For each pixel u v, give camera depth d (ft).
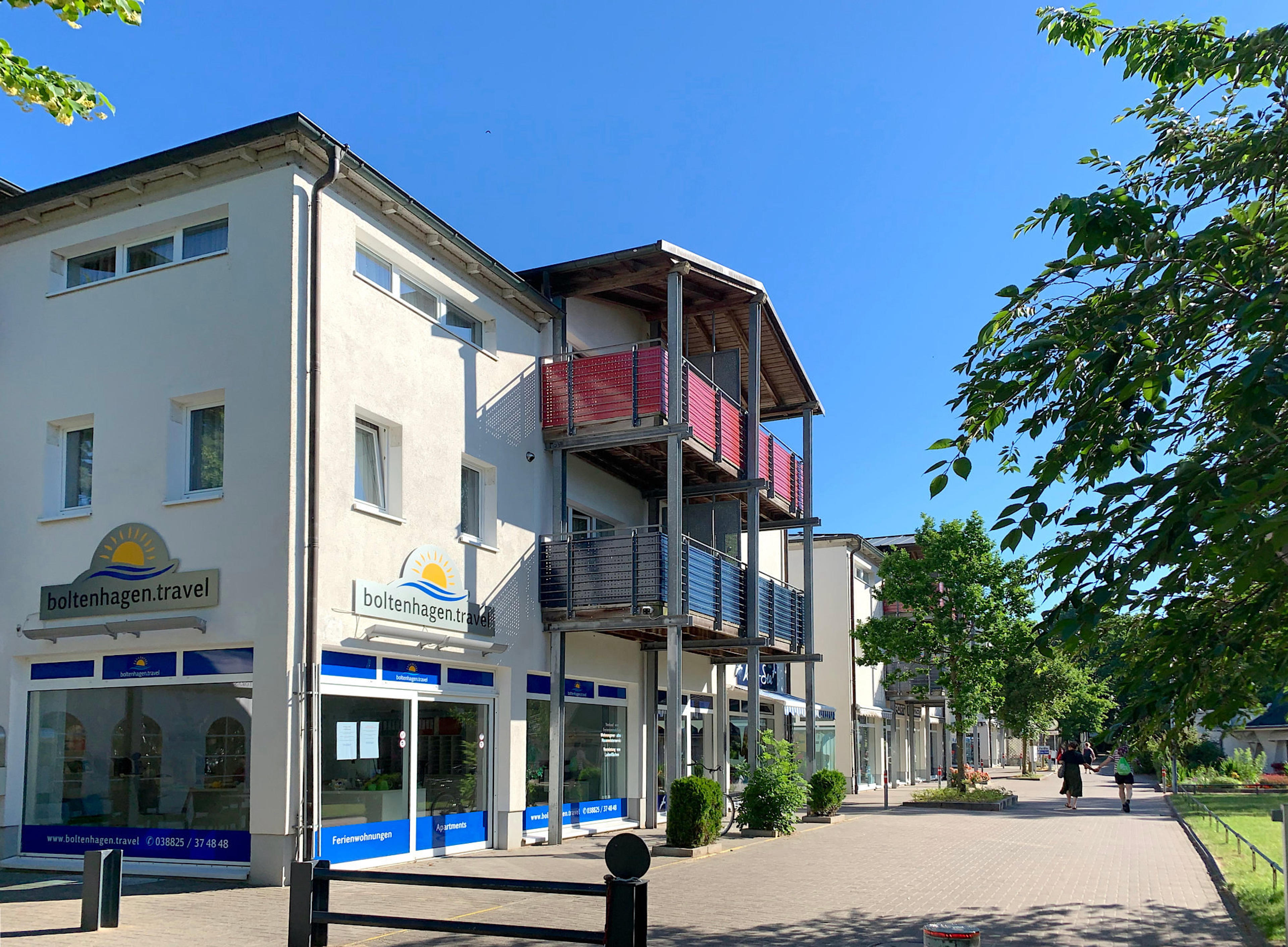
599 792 59.57
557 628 53.98
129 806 40.45
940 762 170.91
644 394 54.13
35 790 42.68
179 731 39.81
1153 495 16.83
